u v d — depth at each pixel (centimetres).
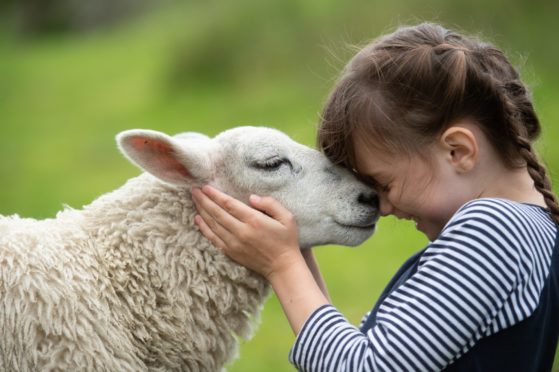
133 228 322
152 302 315
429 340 238
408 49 276
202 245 323
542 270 249
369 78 278
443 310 238
